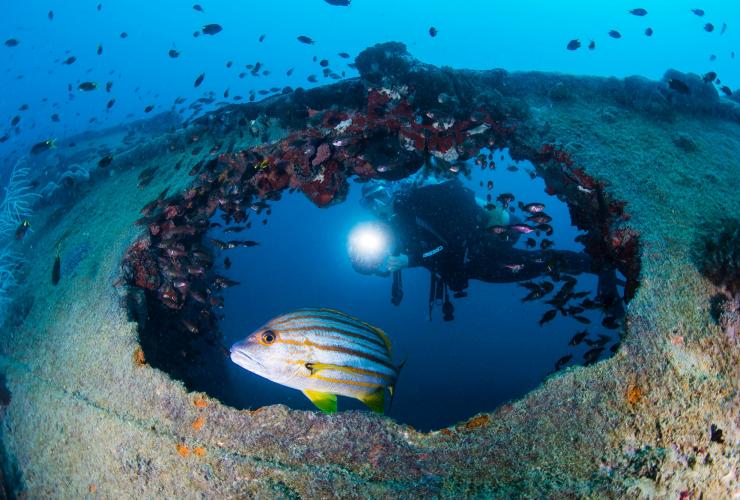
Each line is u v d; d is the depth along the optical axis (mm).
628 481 1938
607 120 4047
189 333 4445
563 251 5152
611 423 2066
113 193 5207
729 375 2164
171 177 4508
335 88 4301
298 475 2152
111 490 2611
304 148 4102
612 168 3441
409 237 5812
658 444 2008
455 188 5828
